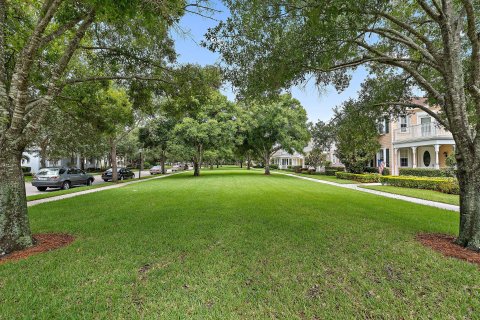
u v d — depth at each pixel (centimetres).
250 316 240
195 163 2431
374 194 1120
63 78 805
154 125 2295
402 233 502
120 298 269
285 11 425
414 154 1861
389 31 496
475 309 249
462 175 427
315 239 464
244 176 2303
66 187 1570
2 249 400
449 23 426
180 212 709
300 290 286
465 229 421
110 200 952
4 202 409
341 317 238
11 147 417
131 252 402
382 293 277
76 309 249
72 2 471
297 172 3412
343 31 424
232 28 482
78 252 402
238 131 2469
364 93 720
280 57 482
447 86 434
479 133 399
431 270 331
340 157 2178
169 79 721
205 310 249
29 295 273
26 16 648
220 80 682
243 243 444
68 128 2027
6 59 648
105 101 1073
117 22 567
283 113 2270
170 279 311
